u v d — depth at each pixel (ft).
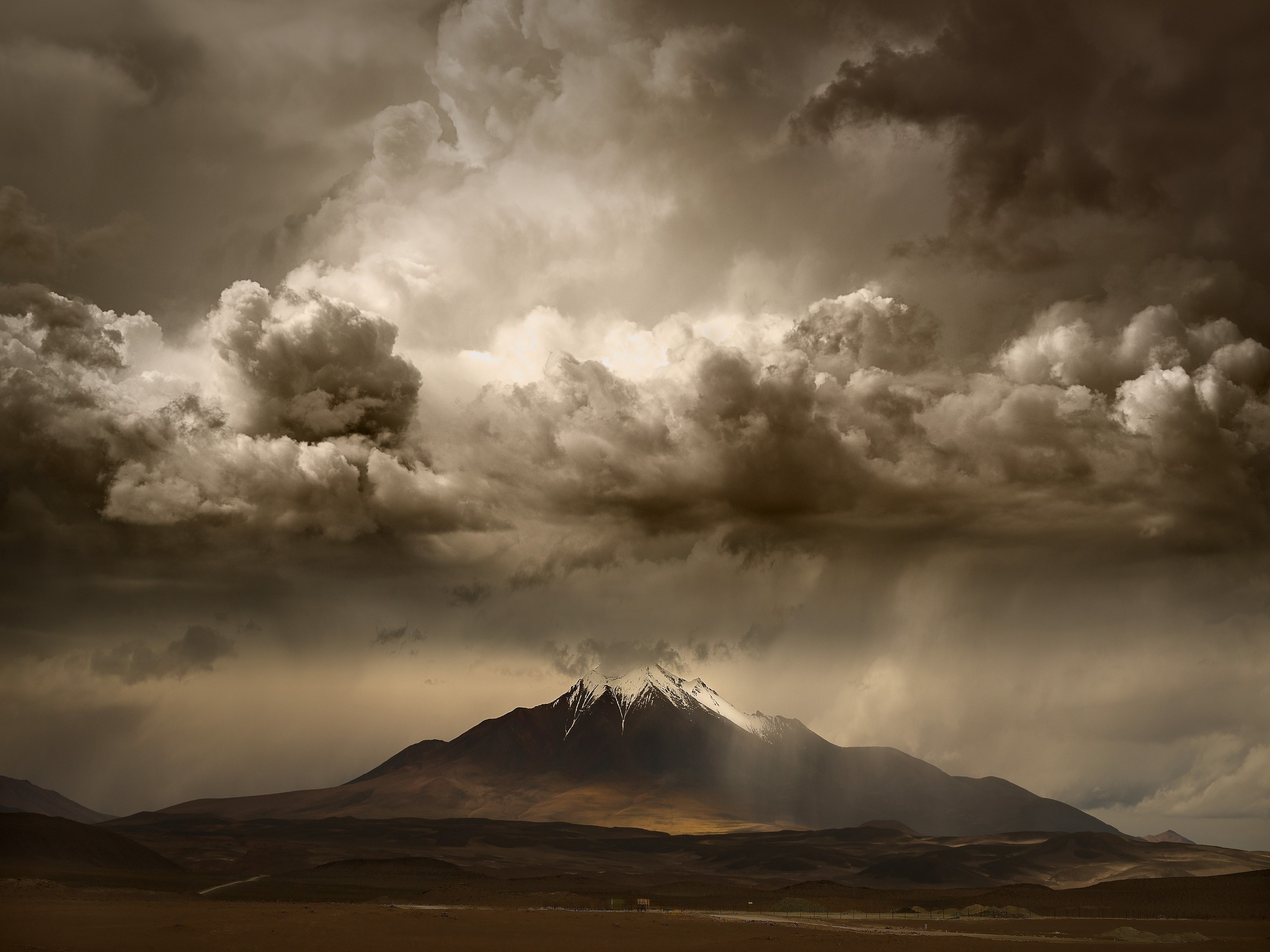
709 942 343.87
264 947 299.58
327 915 393.50
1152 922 487.20
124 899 474.08
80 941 296.71
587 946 326.24
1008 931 412.77
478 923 396.57
